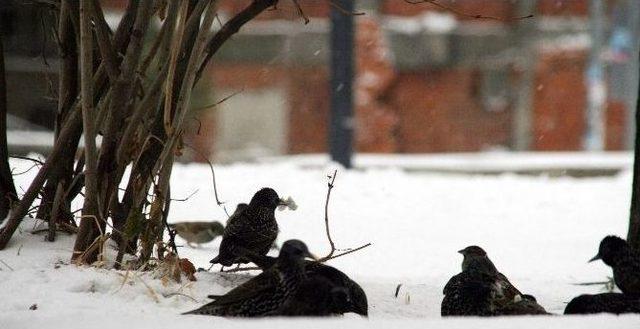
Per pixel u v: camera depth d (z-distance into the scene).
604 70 49.72
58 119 10.05
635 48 48.22
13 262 8.89
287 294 7.56
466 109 50.75
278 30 47.66
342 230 17.34
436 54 50.00
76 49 9.99
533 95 51.28
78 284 8.31
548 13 51.38
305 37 47.97
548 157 38.22
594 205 22.11
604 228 19.09
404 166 31.22
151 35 18.11
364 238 16.61
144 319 6.55
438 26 50.00
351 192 21.77
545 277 12.90
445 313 8.38
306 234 16.72
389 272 13.20
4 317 6.67
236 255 10.05
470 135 50.88
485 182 24.98
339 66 27.55
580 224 19.56
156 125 9.50
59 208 9.92
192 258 12.84
